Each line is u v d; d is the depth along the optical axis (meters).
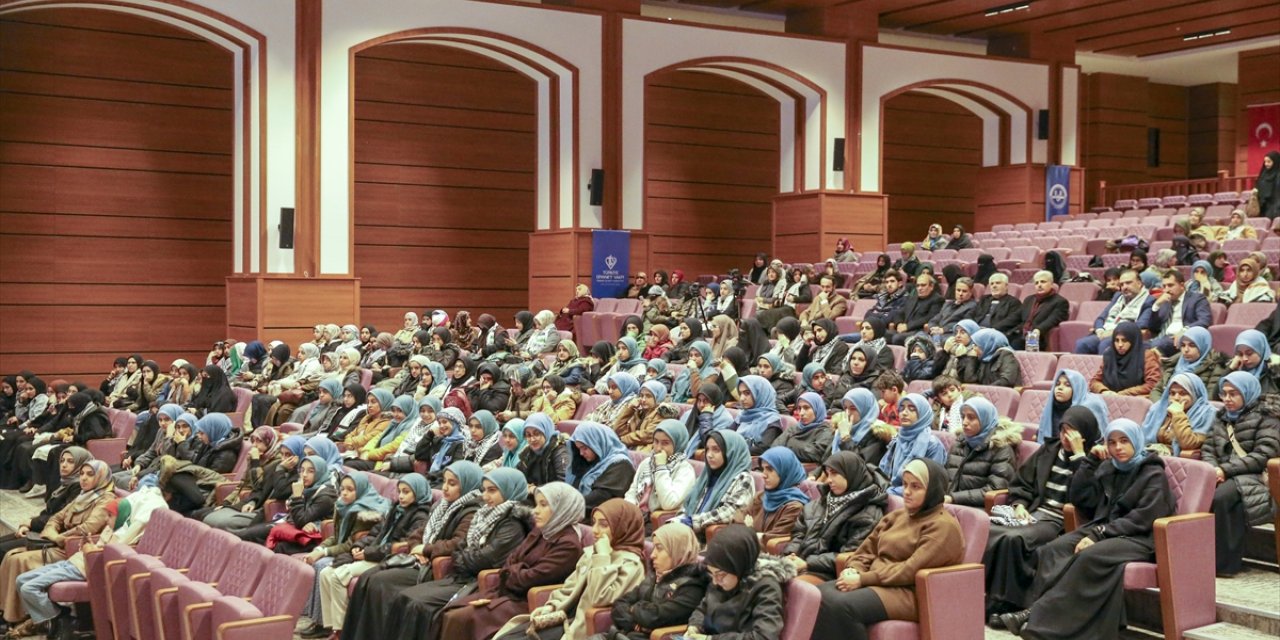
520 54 17.17
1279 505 6.27
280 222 15.47
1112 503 6.16
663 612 5.18
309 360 13.77
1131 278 10.06
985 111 21.72
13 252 16.41
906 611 5.34
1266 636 5.70
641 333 12.85
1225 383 6.77
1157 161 26.11
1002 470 6.77
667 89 21.02
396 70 18.92
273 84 15.44
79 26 16.69
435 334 13.46
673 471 7.02
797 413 7.98
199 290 17.62
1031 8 19.59
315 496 7.77
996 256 15.27
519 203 20.05
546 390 10.33
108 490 8.18
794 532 6.25
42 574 7.42
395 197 18.97
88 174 16.84
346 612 6.75
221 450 9.51
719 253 21.59
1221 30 21.64
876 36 19.78
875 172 19.66
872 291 14.05
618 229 17.58
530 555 6.11
